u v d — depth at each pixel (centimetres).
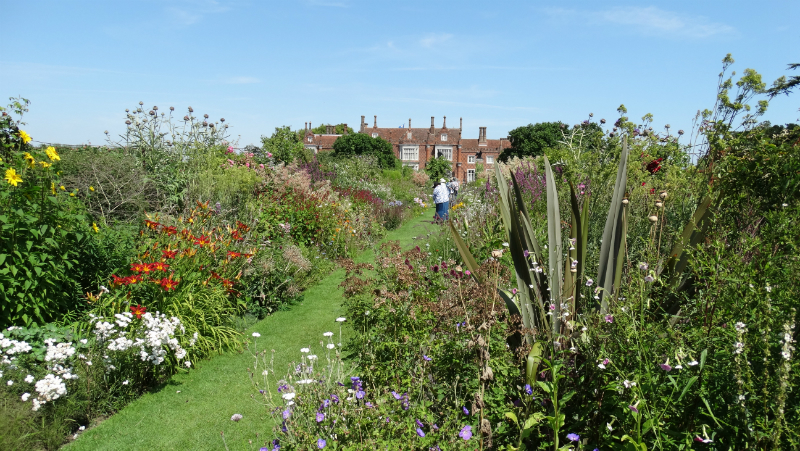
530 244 315
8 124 439
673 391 193
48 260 368
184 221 577
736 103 439
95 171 629
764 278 203
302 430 237
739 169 303
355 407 247
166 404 359
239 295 542
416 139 6600
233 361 432
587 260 388
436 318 343
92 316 375
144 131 752
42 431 299
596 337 234
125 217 636
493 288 302
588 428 226
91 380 339
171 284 419
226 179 755
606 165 557
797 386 187
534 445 241
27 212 370
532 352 248
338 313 561
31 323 361
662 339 211
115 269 426
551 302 287
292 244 718
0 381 303
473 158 6544
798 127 354
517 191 318
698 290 256
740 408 186
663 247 353
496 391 259
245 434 321
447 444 229
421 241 838
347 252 884
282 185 889
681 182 446
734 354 185
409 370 301
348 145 5212
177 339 414
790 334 179
